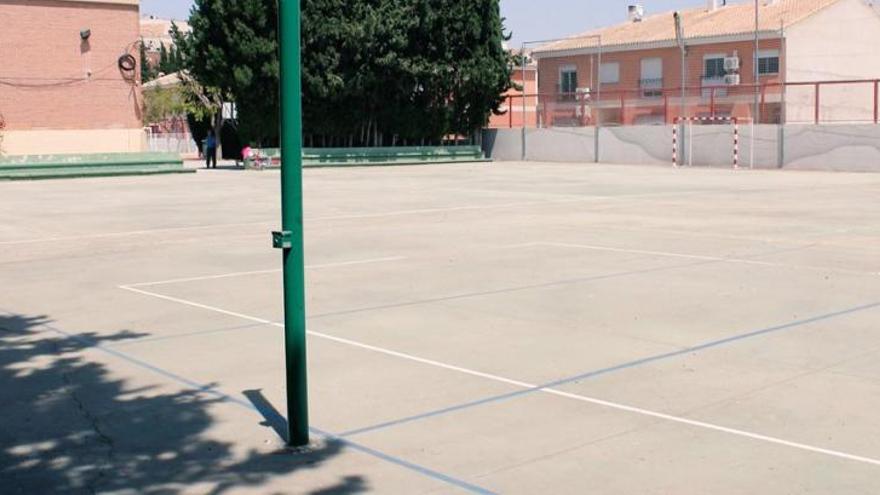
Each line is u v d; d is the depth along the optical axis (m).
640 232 18.47
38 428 7.02
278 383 8.09
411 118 47.50
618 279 12.98
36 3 39.62
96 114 41.31
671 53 58.28
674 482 5.75
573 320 10.40
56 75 40.28
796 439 6.50
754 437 6.54
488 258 15.02
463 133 50.97
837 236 17.72
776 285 12.43
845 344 9.20
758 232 18.41
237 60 43.25
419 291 12.17
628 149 46.81
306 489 5.75
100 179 37.06
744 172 39.75
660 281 12.80
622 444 6.44
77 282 13.38
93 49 41.00
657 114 50.03
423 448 6.42
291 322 6.35
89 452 6.50
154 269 14.44
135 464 6.25
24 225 20.72
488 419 7.02
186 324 10.45
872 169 39.12
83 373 8.52
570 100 57.62
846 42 55.72
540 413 7.14
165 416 7.24
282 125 6.05
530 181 34.41
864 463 6.04
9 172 36.56
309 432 6.77
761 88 46.09
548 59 64.94
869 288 12.16
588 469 6.00
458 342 9.42
